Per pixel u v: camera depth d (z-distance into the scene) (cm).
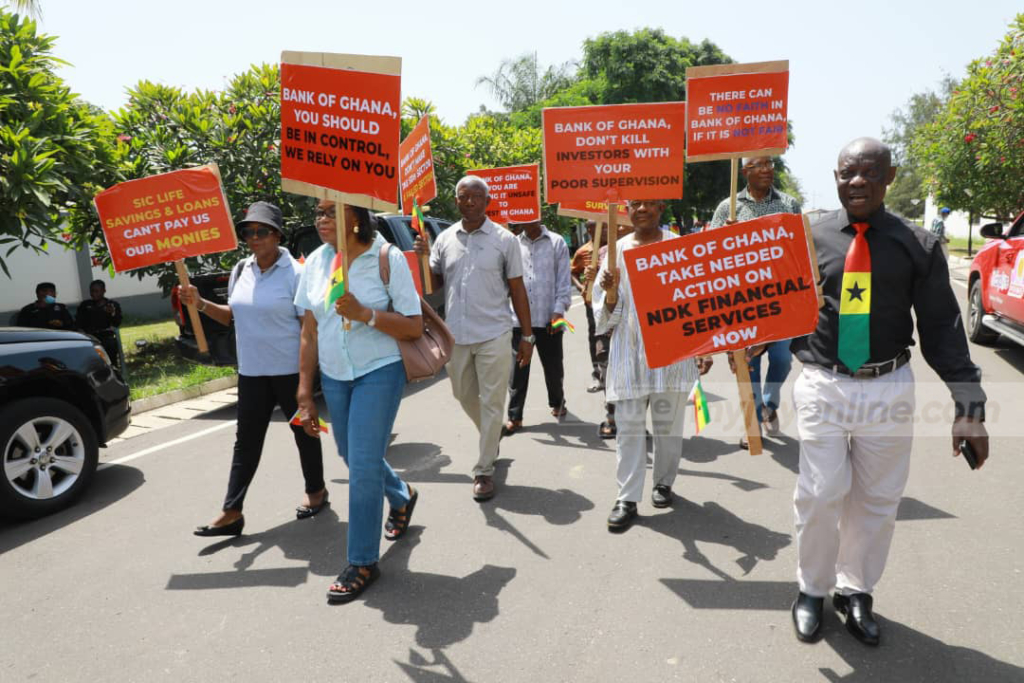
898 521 382
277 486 472
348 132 300
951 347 257
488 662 275
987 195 1552
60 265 1539
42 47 779
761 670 263
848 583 288
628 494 391
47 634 306
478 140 1712
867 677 257
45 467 438
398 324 322
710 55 3247
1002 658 265
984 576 322
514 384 570
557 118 383
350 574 329
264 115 1013
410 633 296
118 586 345
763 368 745
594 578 336
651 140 380
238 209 1006
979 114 1446
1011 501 402
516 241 454
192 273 1020
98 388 478
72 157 766
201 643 295
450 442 557
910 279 256
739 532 379
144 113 1008
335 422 348
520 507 423
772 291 279
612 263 376
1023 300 720
